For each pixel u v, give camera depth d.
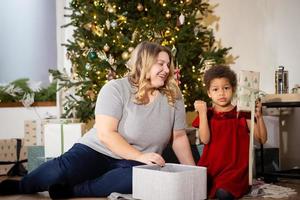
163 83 1.87
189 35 2.97
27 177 1.94
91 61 2.88
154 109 1.87
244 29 3.28
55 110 3.47
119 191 1.83
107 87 1.87
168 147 2.36
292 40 3.03
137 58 1.87
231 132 1.99
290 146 2.95
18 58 3.90
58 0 3.51
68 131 2.44
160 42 2.84
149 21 2.92
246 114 2.05
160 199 1.61
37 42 3.92
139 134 1.83
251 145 1.92
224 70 2.06
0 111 3.45
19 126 3.46
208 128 2.00
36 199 1.87
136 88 1.88
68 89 3.25
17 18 3.92
